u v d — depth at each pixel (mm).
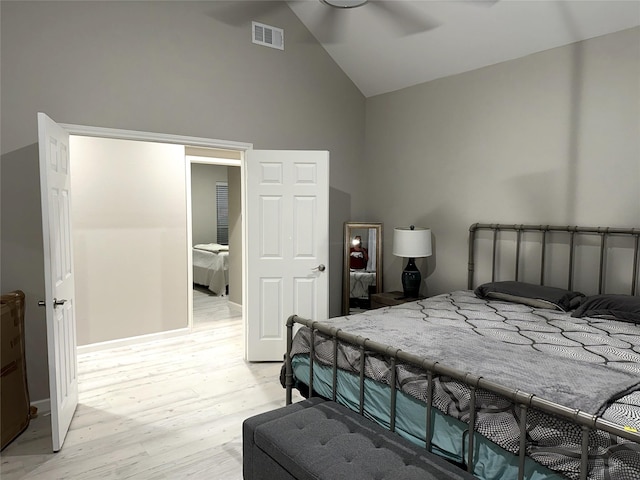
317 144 4500
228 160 5117
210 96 3734
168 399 3207
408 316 2758
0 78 2834
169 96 3516
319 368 2316
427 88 4246
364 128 4926
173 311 4707
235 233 6086
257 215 3914
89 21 3139
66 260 2842
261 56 4027
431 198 4285
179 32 3543
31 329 3008
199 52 3656
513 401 1418
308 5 3992
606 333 2402
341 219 4797
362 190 4977
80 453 2508
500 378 1623
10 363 2656
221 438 2678
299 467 1666
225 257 7082
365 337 2182
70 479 2264
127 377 3617
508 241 3674
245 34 3914
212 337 4762
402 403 1844
